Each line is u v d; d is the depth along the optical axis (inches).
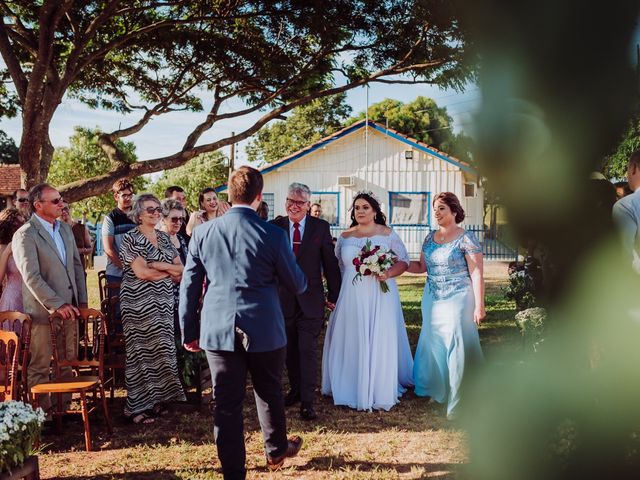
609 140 42.0
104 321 206.1
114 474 155.3
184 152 480.7
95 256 1013.8
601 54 41.0
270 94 498.3
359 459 165.0
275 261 137.9
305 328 203.5
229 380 136.1
